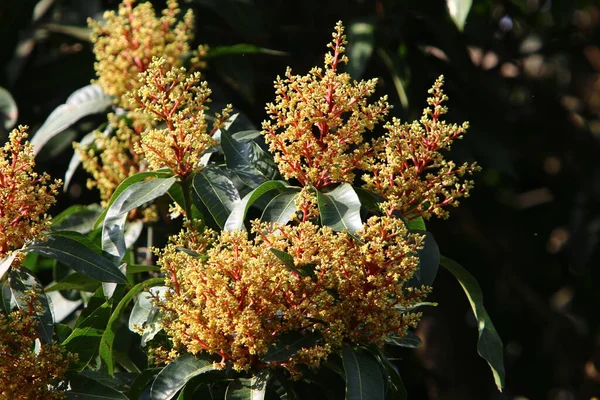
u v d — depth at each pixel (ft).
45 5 10.91
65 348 7.47
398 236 6.95
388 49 10.10
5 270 7.14
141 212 8.78
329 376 7.22
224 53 9.29
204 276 6.88
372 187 7.34
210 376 7.18
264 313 6.93
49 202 7.27
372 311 7.00
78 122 10.05
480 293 7.70
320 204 7.09
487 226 11.94
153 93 7.37
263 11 10.52
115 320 7.54
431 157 7.26
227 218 7.40
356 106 7.22
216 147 7.67
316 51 10.56
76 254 7.28
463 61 10.53
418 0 10.52
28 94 10.34
